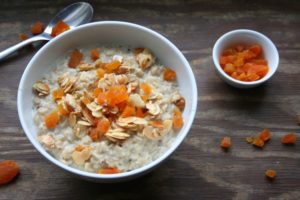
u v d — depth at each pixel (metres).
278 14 0.52
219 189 0.43
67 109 0.41
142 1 0.52
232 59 0.48
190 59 0.49
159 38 0.43
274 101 0.47
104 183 0.43
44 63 0.43
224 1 0.52
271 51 0.48
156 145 0.40
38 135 0.41
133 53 0.45
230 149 0.45
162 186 0.43
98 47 0.46
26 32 0.50
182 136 0.39
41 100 0.42
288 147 0.45
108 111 0.41
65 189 0.43
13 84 0.47
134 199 0.43
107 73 0.43
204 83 0.48
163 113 0.41
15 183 0.43
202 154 0.45
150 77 0.43
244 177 0.44
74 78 0.42
